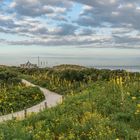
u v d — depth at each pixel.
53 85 46.59
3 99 32.53
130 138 13.04
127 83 24.20
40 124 15.51
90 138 13.05
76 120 15.52
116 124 14.55
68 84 44.78
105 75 42.69
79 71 49.81
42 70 71.06
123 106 17.62
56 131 14.57
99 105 18.70
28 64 85.56
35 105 33.78
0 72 53.56
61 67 76.56
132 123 15.20
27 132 14.13
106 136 13.08
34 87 41.25
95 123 14.59
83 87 35.31
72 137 13.25
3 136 13.23
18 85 45.56
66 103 21.30
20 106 31.98
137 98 19.53
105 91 22.34
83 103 19.52
